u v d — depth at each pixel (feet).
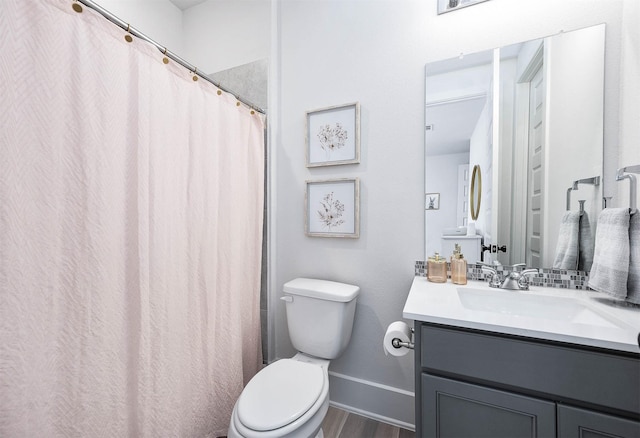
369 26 4.96
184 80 3.78
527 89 3.95
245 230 5.07
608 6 3.51
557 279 3.77
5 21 2.22
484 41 4.18
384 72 4.84
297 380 3.79
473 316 2.76
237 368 4.64
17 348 2.36
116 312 3.05
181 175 3.77
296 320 4.85
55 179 2.55
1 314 2.27
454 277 4.05
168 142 3.55
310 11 5.49
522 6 3.95
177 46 6.89
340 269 5.24
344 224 5.18
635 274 2.75
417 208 4.65
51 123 2.50
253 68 5.90
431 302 3.21
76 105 2.67
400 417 4.73
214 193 4.21
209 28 6.59
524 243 4.00
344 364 5.18
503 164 4.11
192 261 3.92
